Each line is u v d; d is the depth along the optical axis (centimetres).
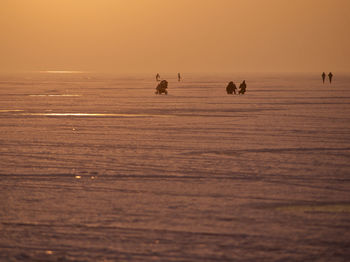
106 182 3538
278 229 2506
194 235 2419
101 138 5816
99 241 2344
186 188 3353
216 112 9075
